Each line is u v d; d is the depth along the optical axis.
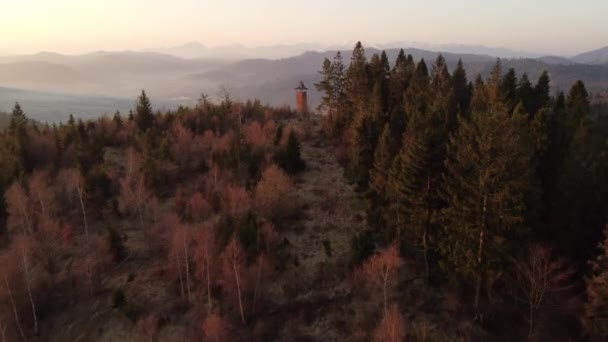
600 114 70.44
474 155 28.23
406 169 32.59
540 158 37.28
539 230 31.62
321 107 70.69
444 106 42.97
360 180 46.94
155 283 38.16
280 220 43.62
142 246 43.00
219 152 54.72
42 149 57.16
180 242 36.69
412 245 36.44
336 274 37.03
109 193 50.44
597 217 30.70
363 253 36.44
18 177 48.91
